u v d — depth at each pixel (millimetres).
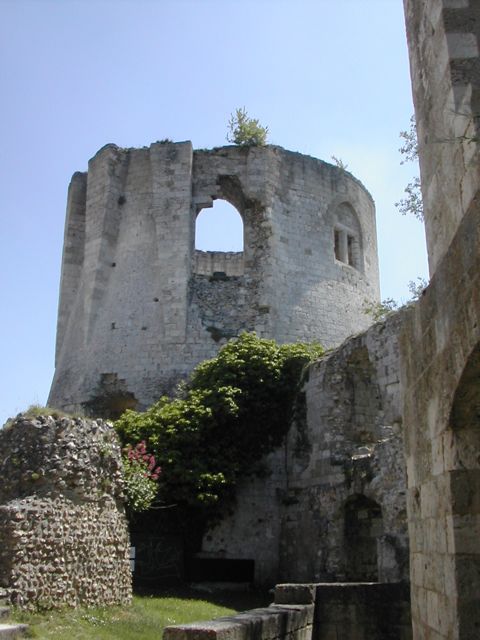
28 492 13141
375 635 10547
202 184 31703
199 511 21406
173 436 21125
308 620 10211
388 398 19438
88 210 33219
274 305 29766
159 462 20516
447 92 6492
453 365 5766
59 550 12898
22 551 12102
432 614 6504
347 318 32094
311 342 28641
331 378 21984
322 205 33156
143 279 30609
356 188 35469
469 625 5582
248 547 22281
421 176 7613
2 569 11938
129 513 17188
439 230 6805
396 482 17312
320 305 31203
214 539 21891
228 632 7582
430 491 6645
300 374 24156
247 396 23094
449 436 6020
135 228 31844
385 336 19938
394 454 17625
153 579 19531
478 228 5113
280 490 23266
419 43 7602
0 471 13633
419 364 7121
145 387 28453
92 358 30266
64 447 13773
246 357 24031
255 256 30516
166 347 28953
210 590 19875
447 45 6516
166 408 22344
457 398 5758
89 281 31719
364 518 19766
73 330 32344
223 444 22266
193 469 20938
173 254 30234
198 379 24391
